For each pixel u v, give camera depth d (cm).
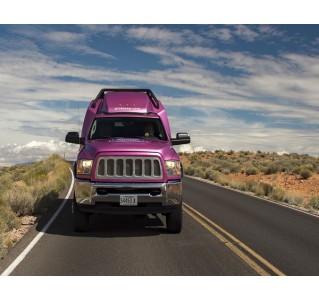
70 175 2922
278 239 944
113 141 977
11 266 681
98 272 657
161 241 880
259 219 1237
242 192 2142
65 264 696
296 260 759
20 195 1285
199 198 1750
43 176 2583
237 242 891
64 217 1154
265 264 724
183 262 722
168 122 1159
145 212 908
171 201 913
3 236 823
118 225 1058
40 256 741
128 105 1126
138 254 766
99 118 1091
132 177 901
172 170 925
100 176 900
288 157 6197
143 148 918
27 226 1054
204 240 901
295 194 1872
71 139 1066
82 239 884
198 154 6919
